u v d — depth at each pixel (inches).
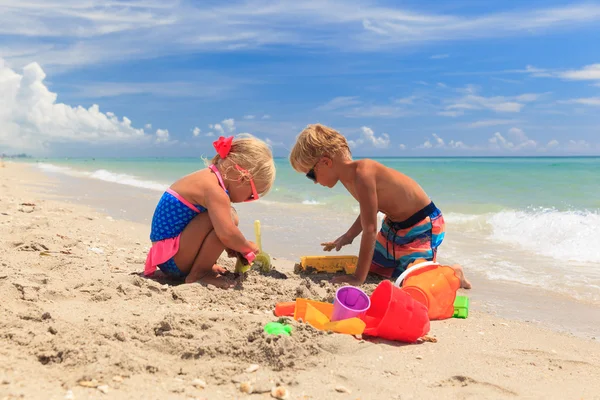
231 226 141.8
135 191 506.0
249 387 81.0
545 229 263.1
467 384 89.1
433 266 139.6
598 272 188.4
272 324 105.3
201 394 78.4
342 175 166.9
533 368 99.4
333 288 149.3
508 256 215.9
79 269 152.5
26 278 132.0
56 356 84.6
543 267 196.5
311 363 92.3
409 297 111.6
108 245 203.8
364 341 105.5
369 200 160.1
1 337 91.1
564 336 123.1
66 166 1475.1
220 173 145.9
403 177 169.2
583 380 94.2
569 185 487.2
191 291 133.5
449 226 295.0
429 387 86.7
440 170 845.8
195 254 146.0
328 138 164.7
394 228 173.5
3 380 74.4
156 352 91.9
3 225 222.2
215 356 92.4
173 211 143.6
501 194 441.1
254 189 147.3
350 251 227.0
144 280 137.5
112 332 95.3
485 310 145.8
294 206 390.3
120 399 73.9
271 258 210.2
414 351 104.6
